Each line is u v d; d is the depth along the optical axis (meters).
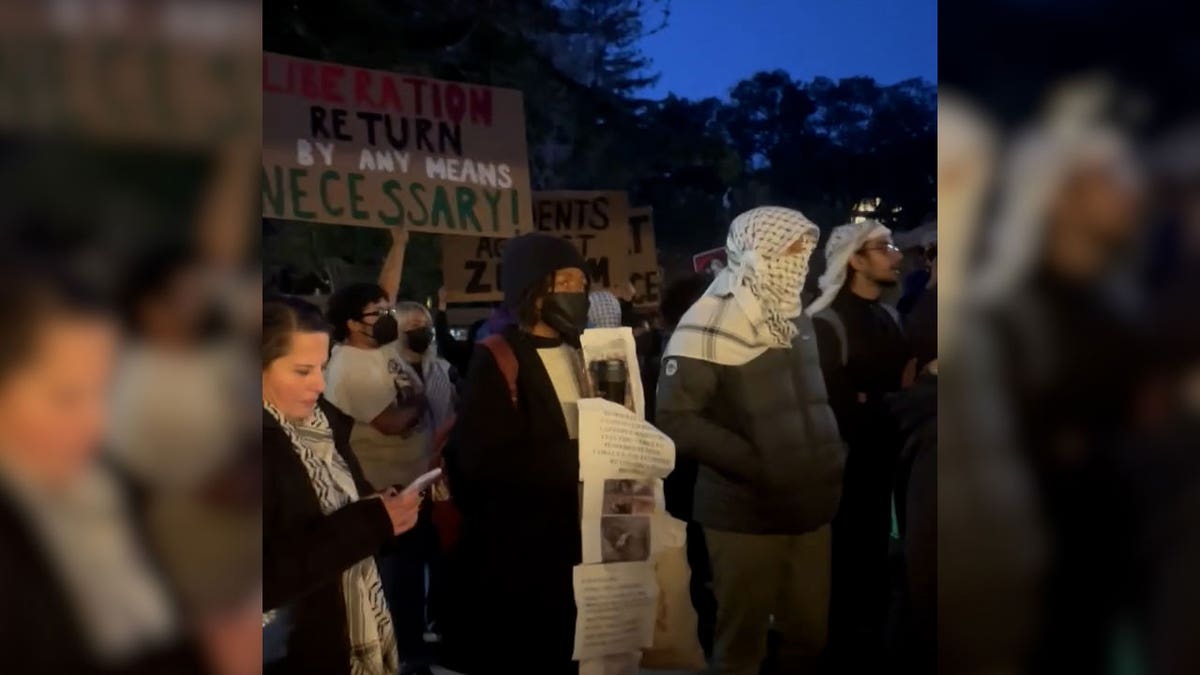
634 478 1.83
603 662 1.81
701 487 2.07
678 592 1.91
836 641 2.08
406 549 1.86
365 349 1.75
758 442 1.98
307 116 1.67
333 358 1.74
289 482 1.38
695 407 1.97
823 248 2.15
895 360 2.12
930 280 1.98
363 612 1.48
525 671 1.76
